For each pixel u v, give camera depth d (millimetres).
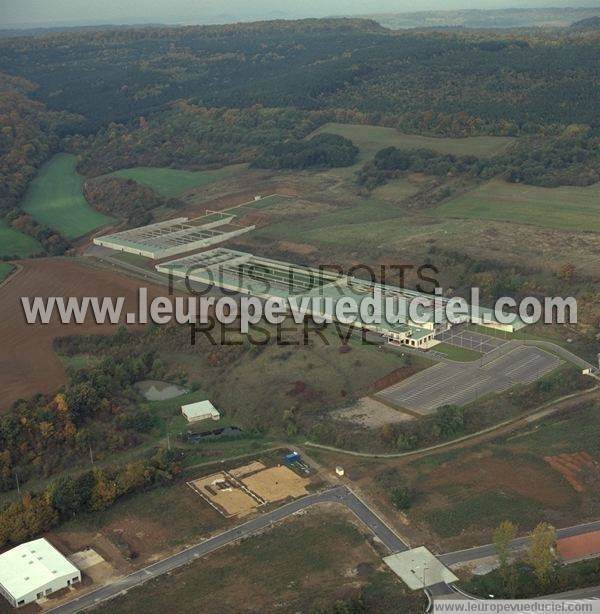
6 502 157125
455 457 166750
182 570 138125
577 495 152125
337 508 153125
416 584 131000
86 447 176375
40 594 132250
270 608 127562
